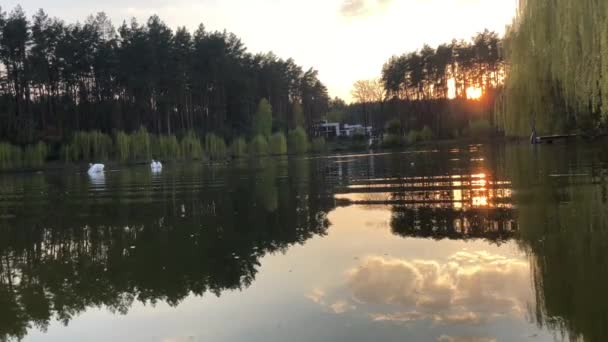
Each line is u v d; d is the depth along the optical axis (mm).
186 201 17906
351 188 19547
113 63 75438
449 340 5207
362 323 5758
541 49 26281
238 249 9781
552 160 24484
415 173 24438
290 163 45625
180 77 75250
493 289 6605
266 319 6078
